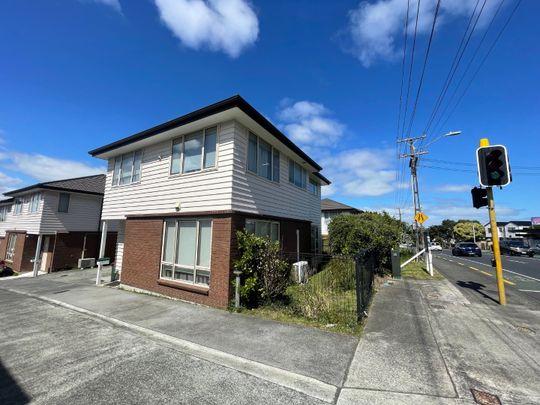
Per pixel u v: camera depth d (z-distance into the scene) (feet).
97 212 71.67
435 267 57.62
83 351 16.30
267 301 25.41
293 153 40.32
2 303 30.25
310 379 12.60
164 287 30.66
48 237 63.41
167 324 20.65
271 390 11.94
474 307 24.02
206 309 24.81
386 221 49.34
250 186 30.40
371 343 16.35
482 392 11.36
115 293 32.83
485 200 26.48
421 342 16.40
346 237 43.01
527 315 21.66
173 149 33.35
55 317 23.77
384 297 27.84
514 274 47.11
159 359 15.14
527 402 10.71
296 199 43.47
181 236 30.37
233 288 25.39
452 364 13.71
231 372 13.60
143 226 34.76
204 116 28.04
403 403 10.75
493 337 17.12
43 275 56.18
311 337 17.49
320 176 57.47
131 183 38.01
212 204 28.07
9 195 72.79
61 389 12.21
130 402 11.19
